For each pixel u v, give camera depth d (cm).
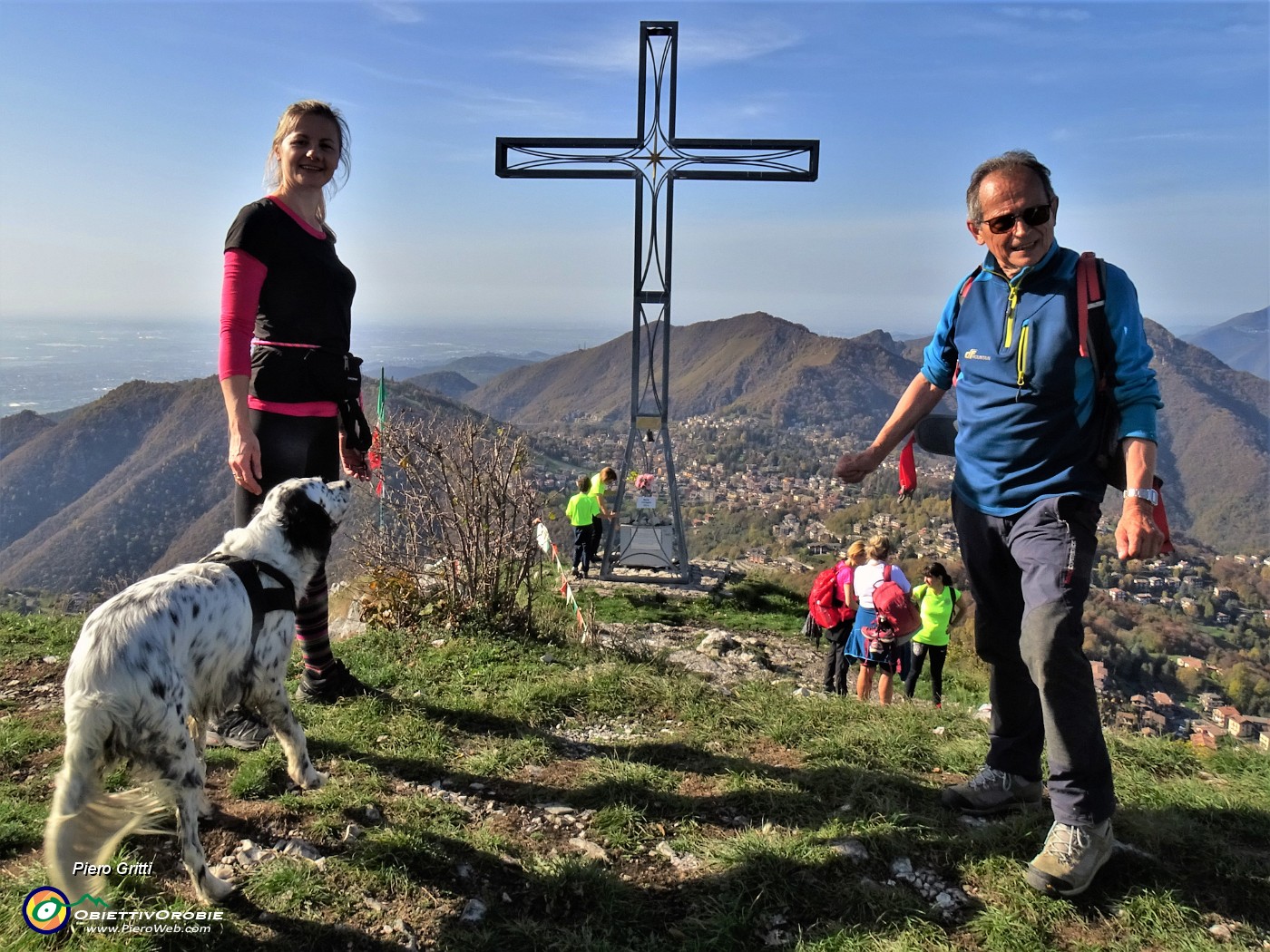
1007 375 292
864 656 723
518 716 439
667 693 482
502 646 579
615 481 1270
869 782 357
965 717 489
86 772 239
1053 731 277
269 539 325
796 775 373
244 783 331
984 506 304
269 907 262
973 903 280
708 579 1227
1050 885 274
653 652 697
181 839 257
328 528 341
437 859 289
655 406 1200
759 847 299
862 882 286
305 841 300
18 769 353
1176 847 310
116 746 250
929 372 342
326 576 428
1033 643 275
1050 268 289
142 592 274
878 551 732
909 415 347
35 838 292
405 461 649
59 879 230
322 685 436
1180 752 435
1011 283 294
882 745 409
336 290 383
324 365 378
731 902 273
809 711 461
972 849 304
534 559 694
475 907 271
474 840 306
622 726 441
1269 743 457
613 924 268
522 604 720
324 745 380
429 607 642
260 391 371
